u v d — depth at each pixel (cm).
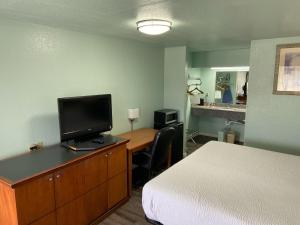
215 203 169
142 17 213
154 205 188
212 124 589
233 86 533
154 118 417
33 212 180
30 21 228
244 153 275
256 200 174
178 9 186
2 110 217
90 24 244
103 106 284
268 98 338
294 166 237
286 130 330
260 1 165
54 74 259
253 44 341
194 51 529
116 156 266
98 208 247
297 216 155
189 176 212
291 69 316
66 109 240
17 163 203
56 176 195
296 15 203
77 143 255
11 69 221
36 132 246
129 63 365
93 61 304
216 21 227
